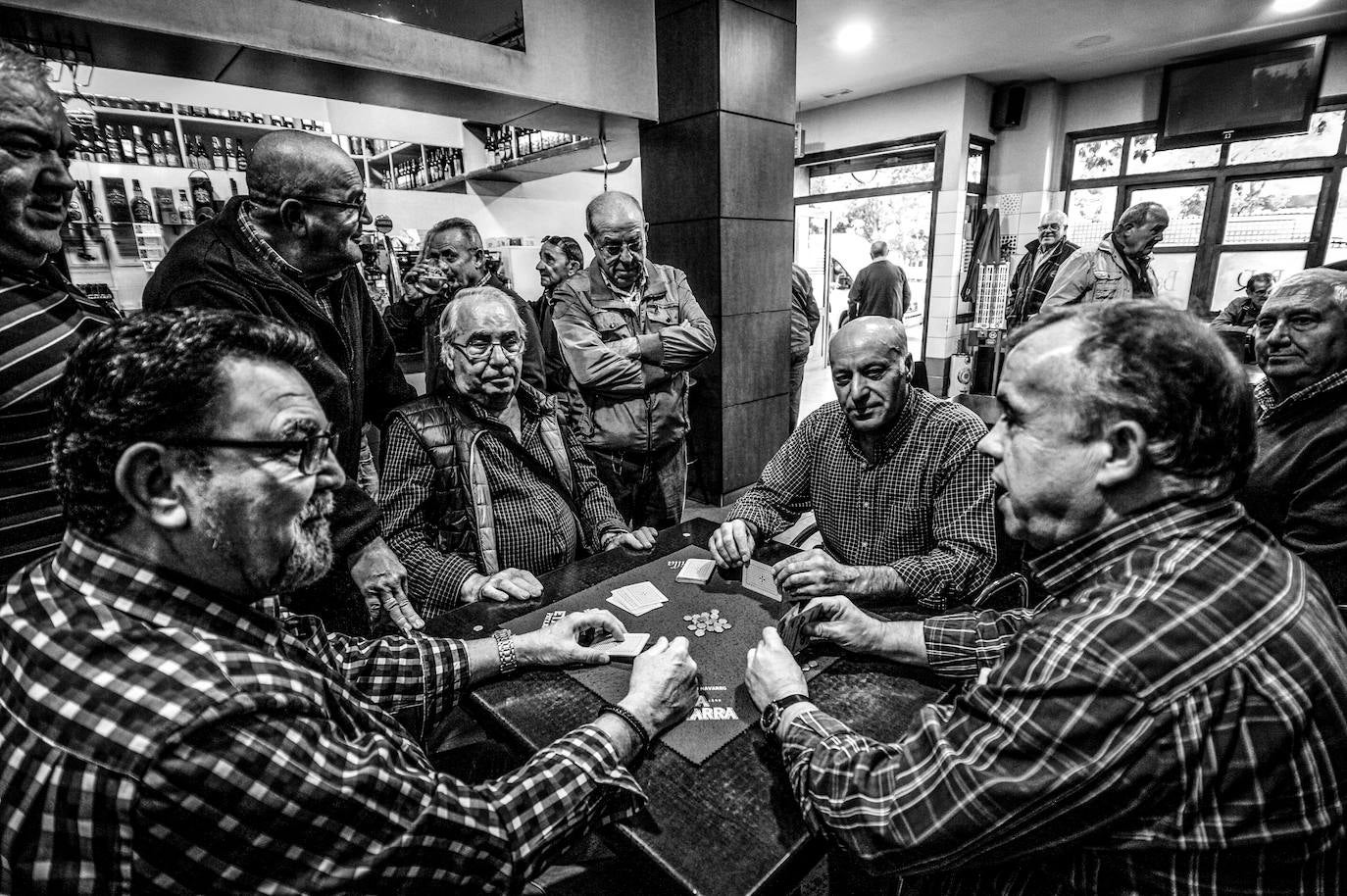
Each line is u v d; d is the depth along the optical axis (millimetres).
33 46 2092
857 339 1302
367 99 2896
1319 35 4898
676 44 3275
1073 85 6227
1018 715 608
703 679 1040
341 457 1581
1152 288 3828
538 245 4906
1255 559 615
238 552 599
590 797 750
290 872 554
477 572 1506
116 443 534
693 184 3410
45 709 508
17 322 964
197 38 2064
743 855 729
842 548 1601
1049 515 677
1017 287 5367
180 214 3518
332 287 1587
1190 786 557
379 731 735
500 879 672
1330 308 1300
